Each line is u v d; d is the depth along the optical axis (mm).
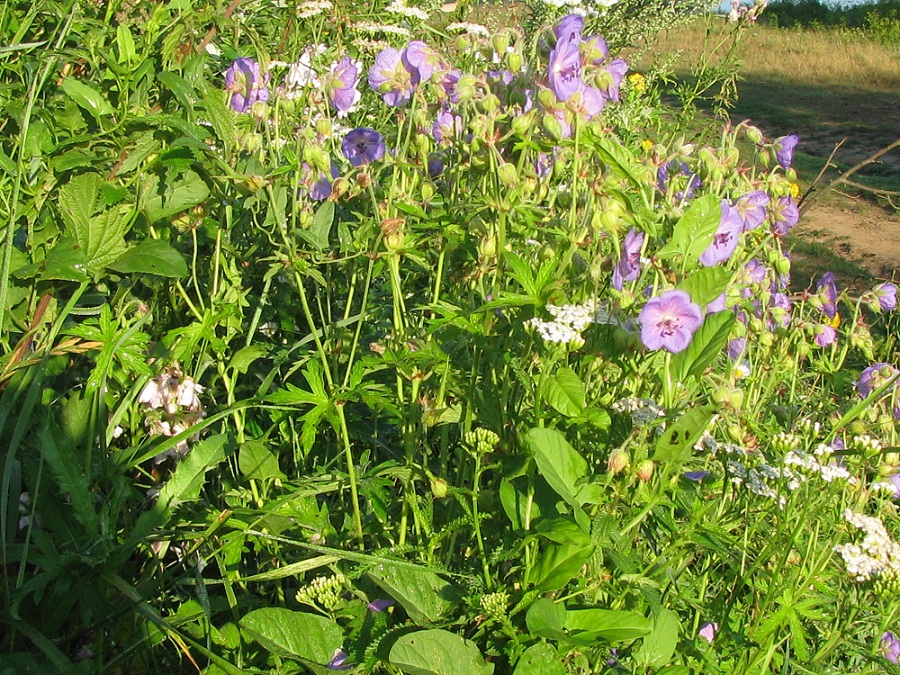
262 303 2438
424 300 2807
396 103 2656
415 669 1801
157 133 2285
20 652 1848
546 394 1974
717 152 2637
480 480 2389
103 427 2125
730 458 2244
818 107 16672
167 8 2760
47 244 2221
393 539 2291
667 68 7656
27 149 2273
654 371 2215
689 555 2238
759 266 3074
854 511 2486
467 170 2477
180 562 2209
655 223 2104
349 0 4273
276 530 2201
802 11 26047
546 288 2035
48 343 2021
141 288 2666
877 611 2471
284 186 2498
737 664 2180
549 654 1787
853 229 9258
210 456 2189
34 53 2662
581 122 2062
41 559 1885
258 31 4234
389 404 2094
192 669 2133
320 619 1975
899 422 2896
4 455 2041
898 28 23609
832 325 3750
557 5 4578
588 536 1823
